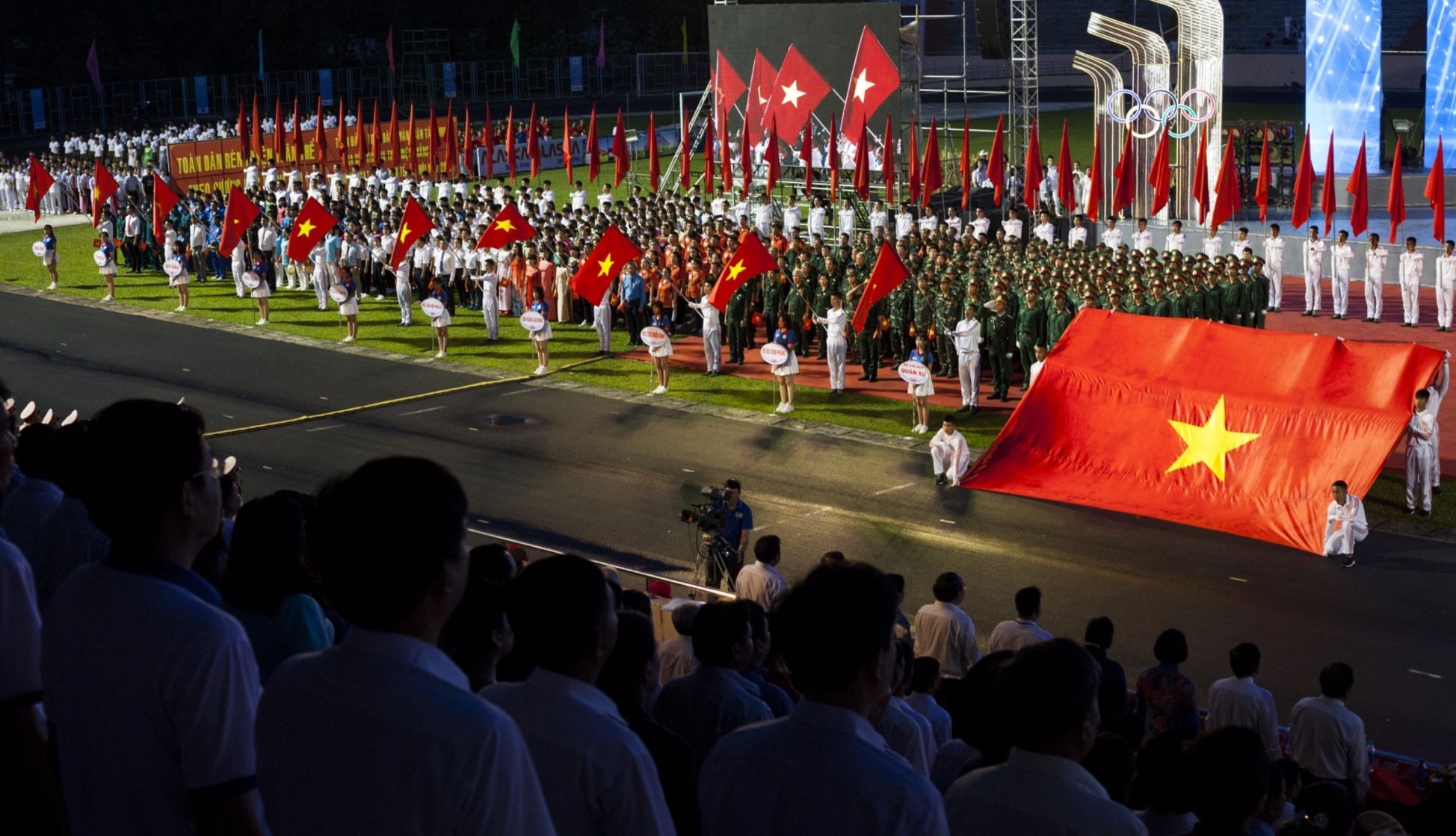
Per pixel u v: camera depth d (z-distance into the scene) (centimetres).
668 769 594
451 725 381
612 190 6228
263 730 408
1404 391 2547
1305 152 4359
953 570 2412
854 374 3866
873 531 2614
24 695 510
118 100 9581
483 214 5206
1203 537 2544
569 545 2542
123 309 4797
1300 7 9900
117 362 4038
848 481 2916
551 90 10769
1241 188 5975
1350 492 2489
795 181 5625
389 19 10219
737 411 3484
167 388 3734
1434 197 4222
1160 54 5212
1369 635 2106
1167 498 2673
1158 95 5031
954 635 1556
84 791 451
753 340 4153
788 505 2770
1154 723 1367
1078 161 6538
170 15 9944
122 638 441
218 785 437
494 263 4266
